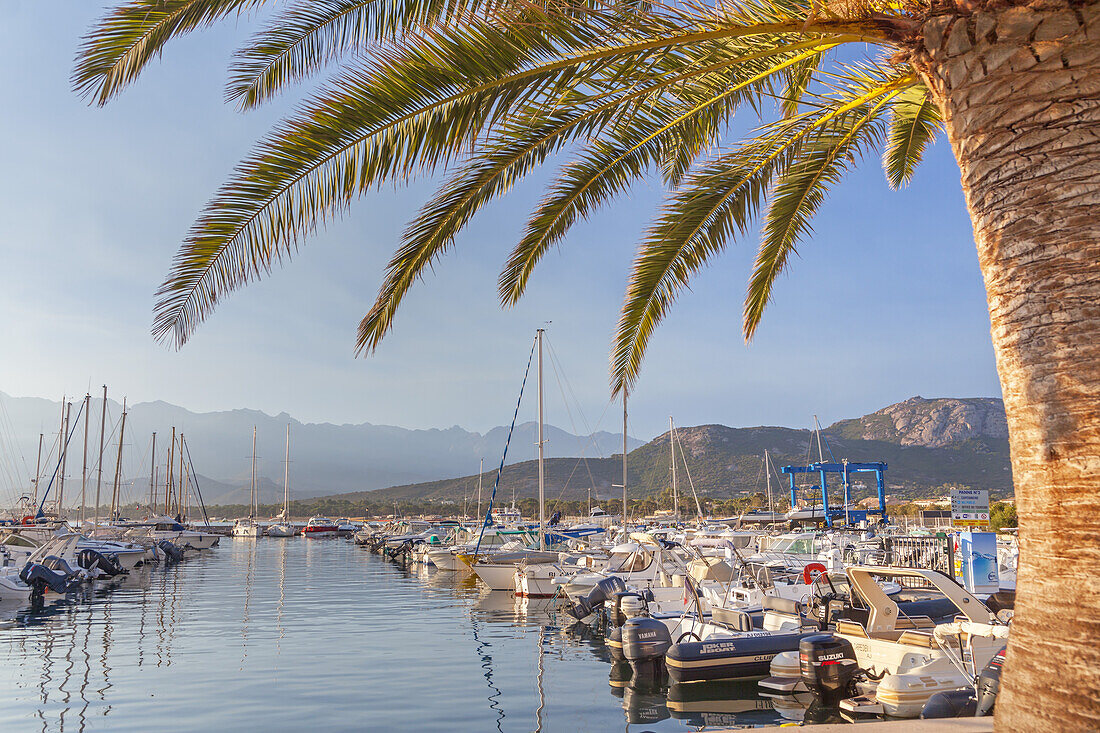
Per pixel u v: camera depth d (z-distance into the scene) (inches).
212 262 208.2
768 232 353.1
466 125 206.7
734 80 273.1
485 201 267.4
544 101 219.9
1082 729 119.8
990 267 139.5
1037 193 132.0
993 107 137.5
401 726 403.2
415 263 268.2
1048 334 129.6
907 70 244.8
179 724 406.6
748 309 372.8
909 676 361.7
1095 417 123.8
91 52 200.5
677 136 293.4
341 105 201.8
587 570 1008.2
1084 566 123.0
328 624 804.6
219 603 999.6
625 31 199.3
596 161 299.0
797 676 457.1
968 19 141.0
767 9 211.2
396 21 213.9
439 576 1480.1
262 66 219.8
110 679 520.1
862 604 440.1
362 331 264.8
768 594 640.4
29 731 393.4
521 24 191.5
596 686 494.9
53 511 2170.3
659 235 333.4
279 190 208.4
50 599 1043.3
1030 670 128.8
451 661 588.4
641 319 359.3
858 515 1756.9
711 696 457.7
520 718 418.0
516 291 329.1
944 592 368.8
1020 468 134.8
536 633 740.7
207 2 201.8
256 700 458.9
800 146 314.2
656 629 519.5
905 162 371.2
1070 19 129.9
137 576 1457.9
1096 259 126.2
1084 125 129.2
